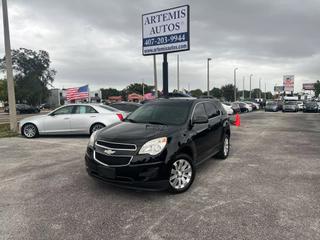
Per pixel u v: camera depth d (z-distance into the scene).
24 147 9.75
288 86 80.50
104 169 4.87
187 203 4.76
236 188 5.52
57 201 4.81
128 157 4.76
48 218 4.18
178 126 5.63
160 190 4.87
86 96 32.22
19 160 7.77
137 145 4.81
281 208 4.56
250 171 6.75
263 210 4.48
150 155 4.77
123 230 3.83
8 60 14.21
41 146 9.95
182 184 5.28
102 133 5.40
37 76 76.75
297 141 11.51
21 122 12.10
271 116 30.91
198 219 4.16
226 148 8.22
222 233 3.76
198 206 4.64
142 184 4.72
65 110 12.20
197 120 5.93
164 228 3.89
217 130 7.37
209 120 6.95
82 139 11.59
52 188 5.45
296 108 44.19
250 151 9.30
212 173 6.57
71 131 12.01
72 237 3.65
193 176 5.50
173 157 5.01
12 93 14.32
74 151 9.02
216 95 89.81
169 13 15.81
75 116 11.99
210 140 6.83
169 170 4.93
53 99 79.06
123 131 5.32
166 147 4.96
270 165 7.35
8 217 4.21
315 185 5.71
